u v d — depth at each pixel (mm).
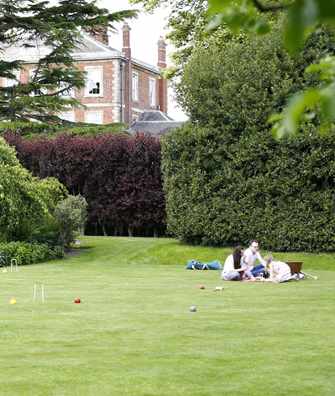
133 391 9109
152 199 39469
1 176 32938
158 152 39344
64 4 50688
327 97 2484
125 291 20906
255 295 20047
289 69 32156
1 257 31078
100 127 49000
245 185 32375
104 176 40062
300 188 31750
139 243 36188
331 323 14820
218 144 32969
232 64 33094
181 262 32062
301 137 31094
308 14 2184
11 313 16172
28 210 33969
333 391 9141
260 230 32438
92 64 76875
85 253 34594
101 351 11789
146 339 12898
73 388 9289
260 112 32094
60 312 16359
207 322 14898
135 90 81750
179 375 10039
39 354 11555
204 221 33250
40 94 52500
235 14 2859
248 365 10727
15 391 9109
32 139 42312
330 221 31406
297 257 31359
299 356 11406
